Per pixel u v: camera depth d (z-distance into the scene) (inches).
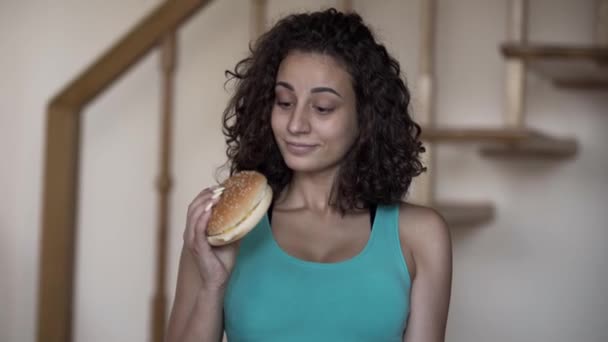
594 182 124.0
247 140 62.2
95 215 124.0
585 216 124.2
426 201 109.7
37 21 121.9
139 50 101.5
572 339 124.9
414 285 59.4
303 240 58.8
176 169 123.9
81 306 124.5
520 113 105.3
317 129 56.5
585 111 123.8
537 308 125.3
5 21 121.7
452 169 125.2
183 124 123.5
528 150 115.9
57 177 101.9
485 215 116.4
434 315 59.1
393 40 123.0
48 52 121.9
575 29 123.5
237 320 56.1
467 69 124.3
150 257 124.3
